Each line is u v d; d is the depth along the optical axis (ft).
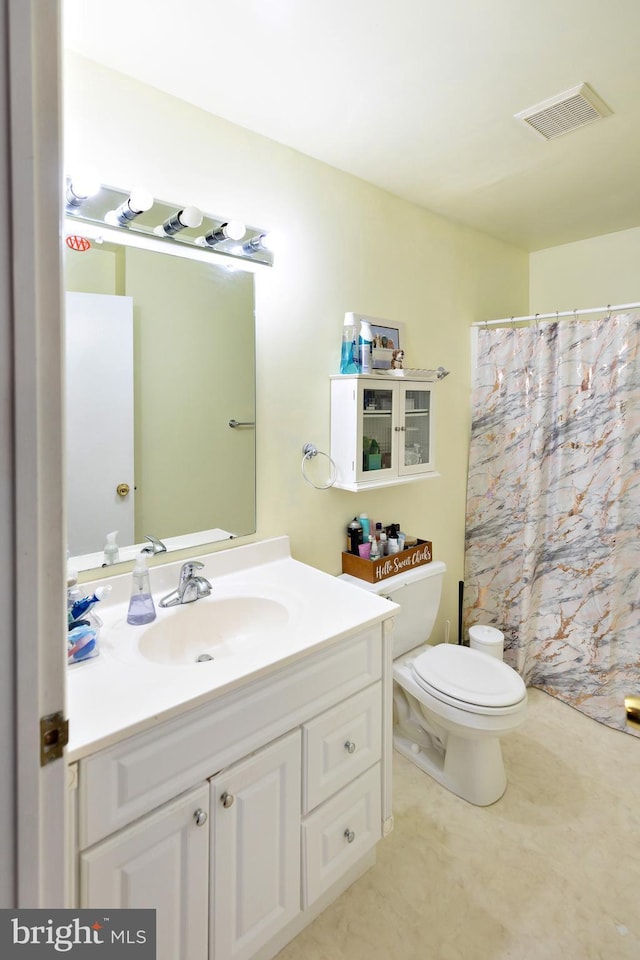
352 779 4.28
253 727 3.50
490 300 8.45
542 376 7.54
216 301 4.98
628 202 6.96
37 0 1.46
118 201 4.21
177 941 3.19
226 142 4.90
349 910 4.43
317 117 4.88
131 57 4.03
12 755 1.55
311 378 5.85
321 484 6.07
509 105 4.71
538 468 7.62
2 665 1.52
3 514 1.49
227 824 3.40
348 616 4.25
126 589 4.50
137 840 2.96
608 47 3.96
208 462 5.07
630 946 4.09
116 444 4.46
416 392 6.71
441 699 5.49
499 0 3.46
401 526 7.28
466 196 6.73
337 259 5.99
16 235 1.44
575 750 6.55
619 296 8.19
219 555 5.14
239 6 3.50
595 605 7.29
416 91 4.50
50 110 1.50
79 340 4.21
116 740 2.79
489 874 4.76
